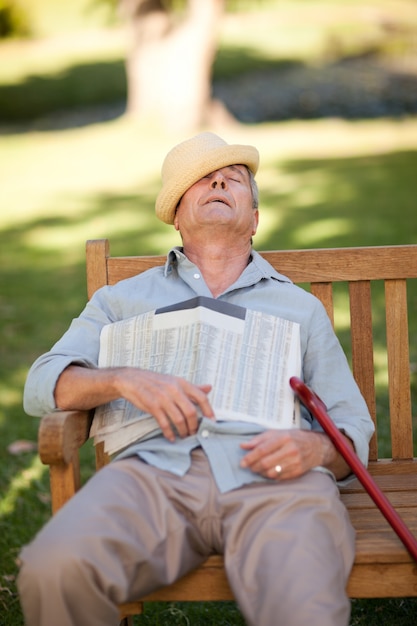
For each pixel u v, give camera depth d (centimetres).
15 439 553
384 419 536
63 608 245
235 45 3306
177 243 1059
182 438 292
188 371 302
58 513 263
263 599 252
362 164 1549
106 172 1612
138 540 263
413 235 1009
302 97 2581
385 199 1244
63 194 1437
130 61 2156
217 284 340
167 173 345
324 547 260
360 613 368
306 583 250
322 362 319
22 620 366
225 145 346
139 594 261
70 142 1955
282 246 991
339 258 351
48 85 2766
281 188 1371
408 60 3073
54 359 307
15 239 1143
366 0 4062
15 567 407
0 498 478
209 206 333
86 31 3609
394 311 350
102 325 330
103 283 357
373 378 351
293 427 298
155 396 281
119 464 283
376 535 281
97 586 247
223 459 284
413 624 355
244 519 270
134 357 314
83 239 1119
